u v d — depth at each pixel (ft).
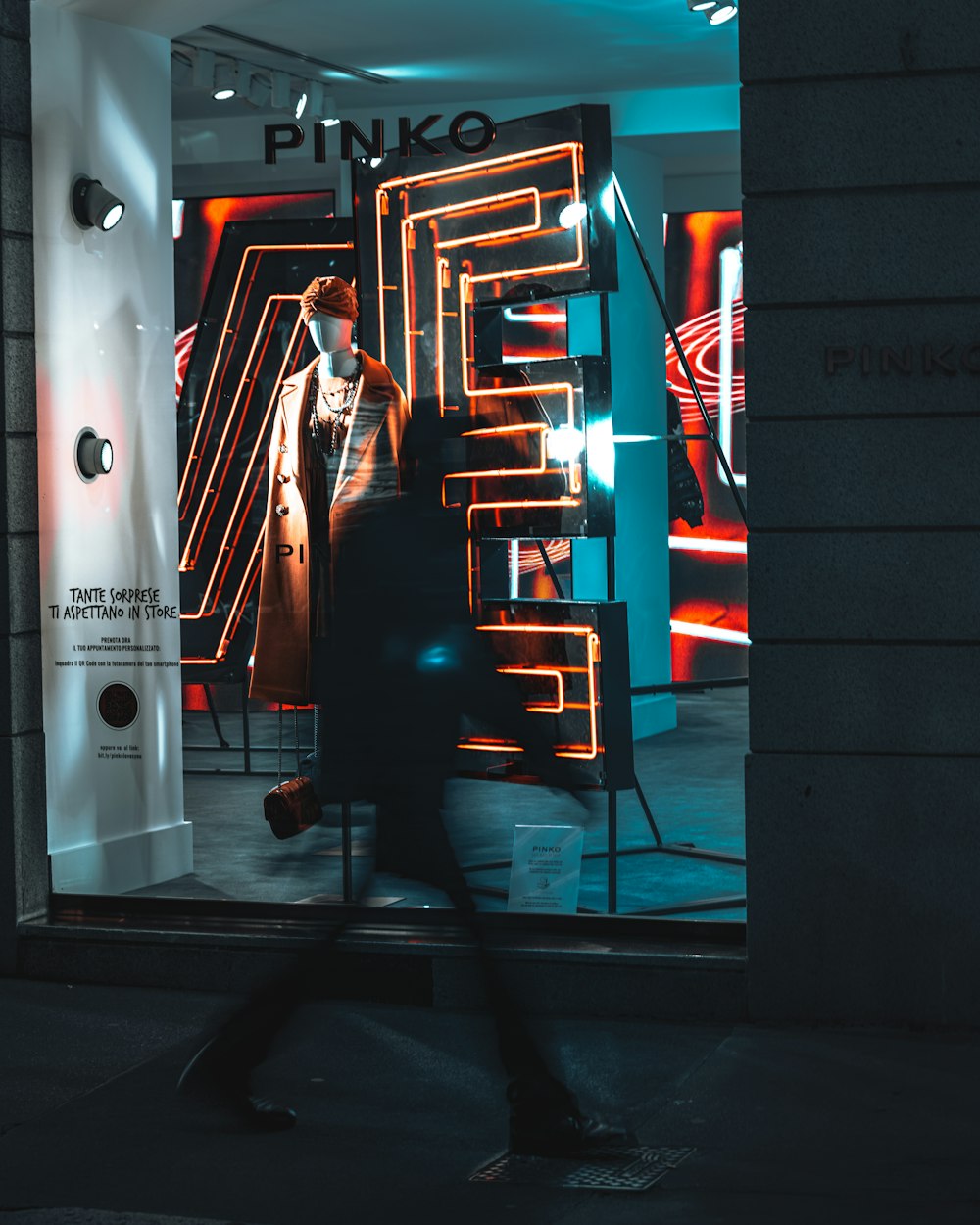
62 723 19.16
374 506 13.42
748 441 15.33
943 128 14.79
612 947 16.22
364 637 13.28
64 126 19.03
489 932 16.84
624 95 28.63
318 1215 11.56
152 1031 15.97
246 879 20.45
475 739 14.19
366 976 16.74
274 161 20.53
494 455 18.62
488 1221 11.39
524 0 22.89
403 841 13.05
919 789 15.15
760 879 15.51
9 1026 16.19
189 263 30.50
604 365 18.40
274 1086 14.26
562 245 18.52
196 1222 11.47
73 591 19.15
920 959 15.24
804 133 15.05
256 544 25.12
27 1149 12.95
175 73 25.16
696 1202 11.61
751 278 15.21
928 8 14.75
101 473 19.29
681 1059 14.67
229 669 25.18
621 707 18.66
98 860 19.56
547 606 18.47
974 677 14.99
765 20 15.03
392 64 25.46
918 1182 11.89
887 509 15.08
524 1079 12.67
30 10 18.56
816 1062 14.51
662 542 32.53
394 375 19.45
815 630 15.26
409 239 19.54
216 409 25.55
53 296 18.80
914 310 14.96
